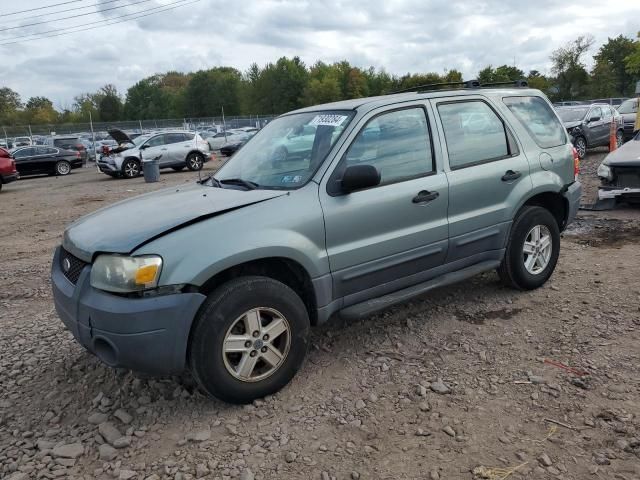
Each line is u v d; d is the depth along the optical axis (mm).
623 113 19000
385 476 2771
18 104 100000
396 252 4031
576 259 6188
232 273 3531
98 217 3871
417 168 4211
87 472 2943
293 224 3523
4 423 3459
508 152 4848
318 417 3305
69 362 4211
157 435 3209
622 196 8438
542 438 3006
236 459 2957
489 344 4156
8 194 18047
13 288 6375
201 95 105000
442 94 4539
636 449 2865
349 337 4375
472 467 2805
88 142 34875
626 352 3889
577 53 62469
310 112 4480
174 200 3852
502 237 4777
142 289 3098
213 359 3236
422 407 3336
